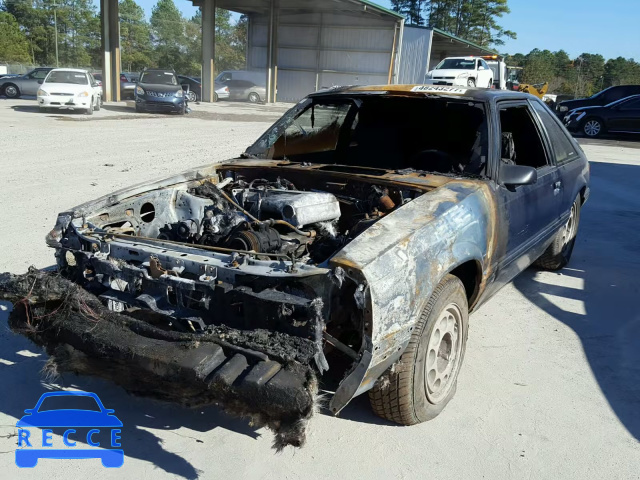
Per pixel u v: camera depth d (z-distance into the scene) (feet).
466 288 11.69
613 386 11.85
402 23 112.68
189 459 9.27
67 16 256.73
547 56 283.18
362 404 10.98
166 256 9.41
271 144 15.12
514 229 12.63
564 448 9.84
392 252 8.71
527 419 10.63
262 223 10.73
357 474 9.02
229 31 269.85
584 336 14.10
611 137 63.52
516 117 15.30
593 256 20.45
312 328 8.11
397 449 9.65
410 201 10.46
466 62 84.43
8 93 86.74
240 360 7.98
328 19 118.93
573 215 18.31
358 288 8.09
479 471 9.20
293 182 13.35
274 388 7.54
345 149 15.83
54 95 64.23
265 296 8.39
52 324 9.38
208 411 10.63
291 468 9.11
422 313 9.37
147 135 50.19
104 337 8.82
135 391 9.31
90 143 43.32
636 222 25.45
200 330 8.94
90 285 10.19
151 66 239.91
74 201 24.80
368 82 119.34
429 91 13.67
